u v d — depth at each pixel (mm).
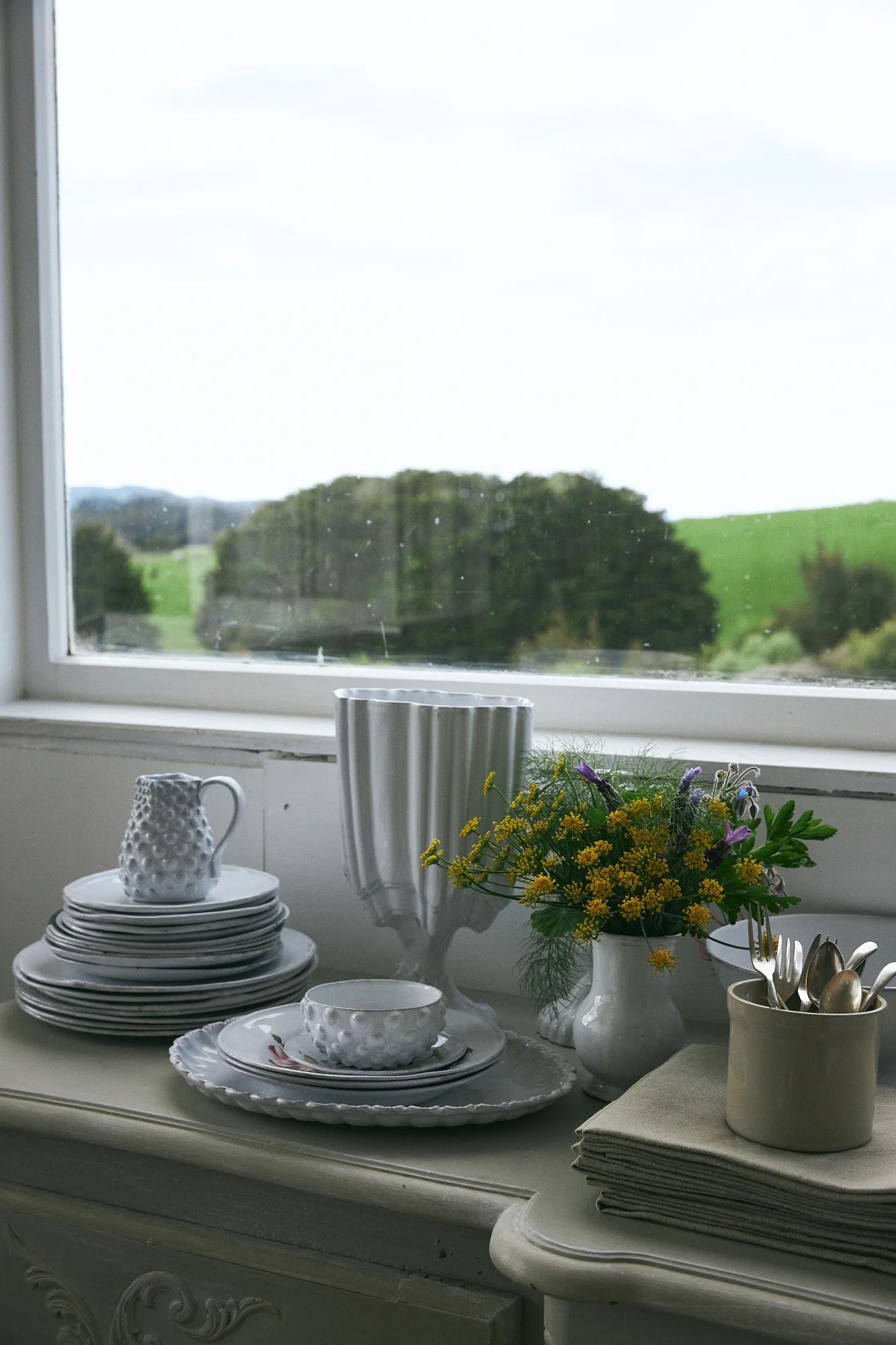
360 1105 817
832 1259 639
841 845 1064
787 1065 675
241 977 1040
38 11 1477
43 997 1023
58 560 1539
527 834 878
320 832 1246
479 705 1034
